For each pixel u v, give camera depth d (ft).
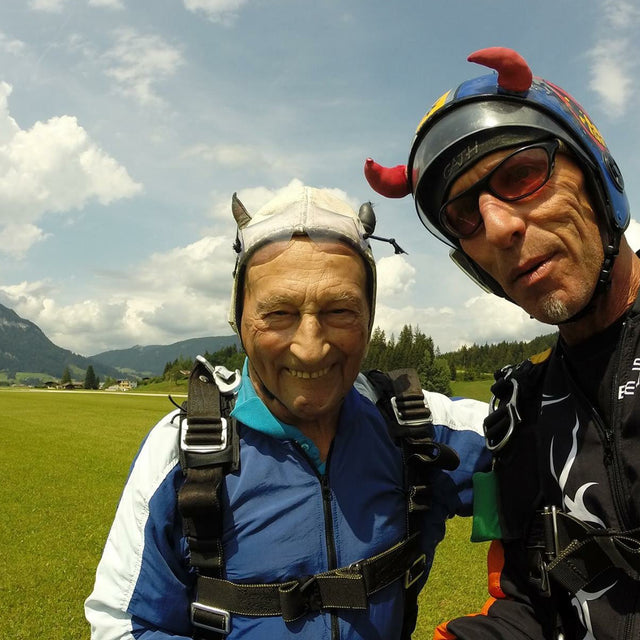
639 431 2.13
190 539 2.22
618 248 2.22
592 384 2.32
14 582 9.18
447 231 2.51
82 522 13.03
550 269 2.13
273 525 2.25
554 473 2.37
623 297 2.29
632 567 2.07
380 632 2.27
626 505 2.15
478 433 2.81
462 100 2.30
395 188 2.70
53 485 17.29
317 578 2.22
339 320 2.18
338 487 2.34
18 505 14.52
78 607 8.30
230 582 2.20
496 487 2.62
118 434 32.37
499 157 2.17
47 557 10.48
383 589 2.33
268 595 2.19
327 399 2.22
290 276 2.12
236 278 2.32
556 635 2.36
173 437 2.35
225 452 2.25
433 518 2.64
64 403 63.93
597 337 2.31
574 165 2.19
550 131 2.16
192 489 2.18
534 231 2.13
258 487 2.27
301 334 2.12
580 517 2.27
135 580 2.21
